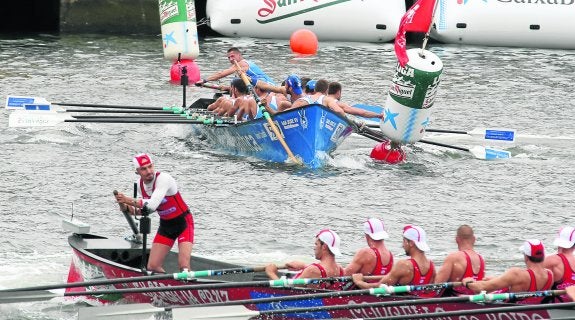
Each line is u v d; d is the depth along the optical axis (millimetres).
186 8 103750
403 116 73000
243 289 45531
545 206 66188
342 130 74625
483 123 90188
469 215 63781
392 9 133875
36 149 77375
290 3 132750
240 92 78438
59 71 108562
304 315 45094
